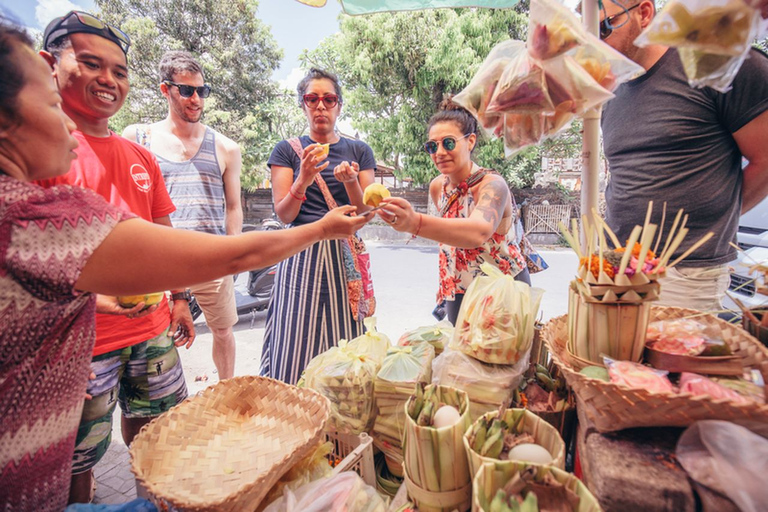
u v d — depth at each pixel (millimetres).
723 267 1672
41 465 790
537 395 1222
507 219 1950
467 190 1910
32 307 693
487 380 1194
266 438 1153
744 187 1627
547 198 12516
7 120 671
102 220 740
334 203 2221
